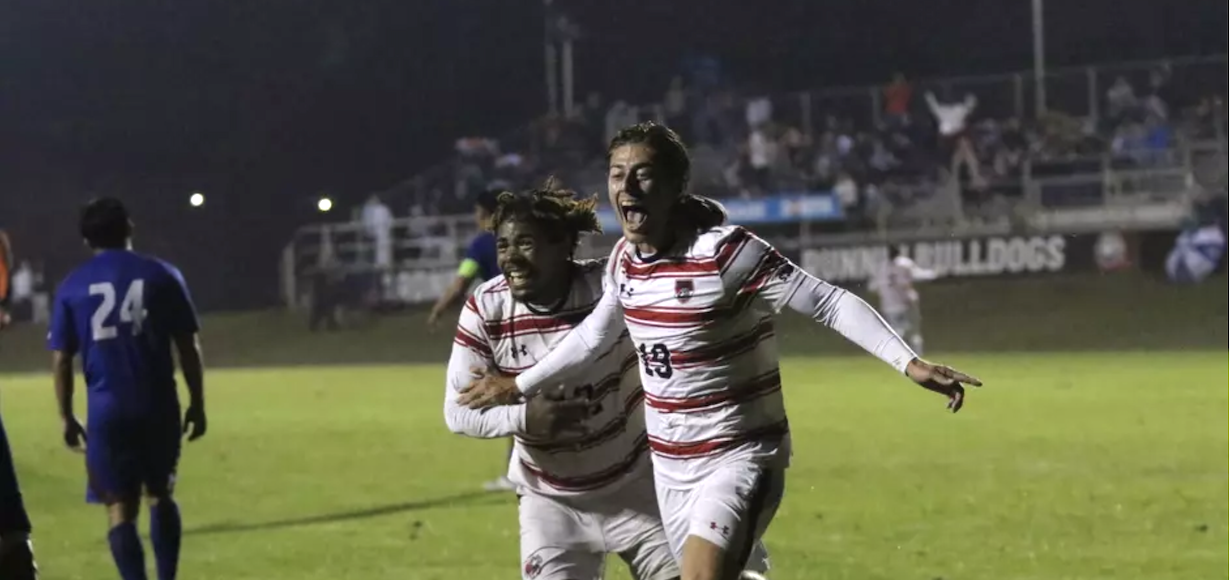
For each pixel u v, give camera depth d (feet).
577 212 17.15
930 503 33.45
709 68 136.98
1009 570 25.81
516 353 17.35
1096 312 100.89
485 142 129.18
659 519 17.46
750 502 15.44
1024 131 112.78
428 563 27.53
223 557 28.71
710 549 15.16
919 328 95.55
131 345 24.48
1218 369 73.20
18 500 12.50
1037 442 45.09
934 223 110.11
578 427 17.08
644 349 16.01
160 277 24.85
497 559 27.81
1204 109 109.70
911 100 119.14
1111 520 30.68
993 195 110.32
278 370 97.71
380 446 48.39
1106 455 41.50
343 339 115.03
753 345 15.78
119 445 24.35
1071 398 59.62
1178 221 103.81
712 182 117.29
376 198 123.65
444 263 118.52
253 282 135.64
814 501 33.99
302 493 37.68
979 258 108.68
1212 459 40.09
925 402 59.93
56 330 24.75
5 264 47.78
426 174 129.80
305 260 126.00
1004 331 100.58
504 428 16.94
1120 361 81.82
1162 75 115.14
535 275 16.99
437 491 37.45
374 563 27.66
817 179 114.11
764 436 15.90
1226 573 25.21
